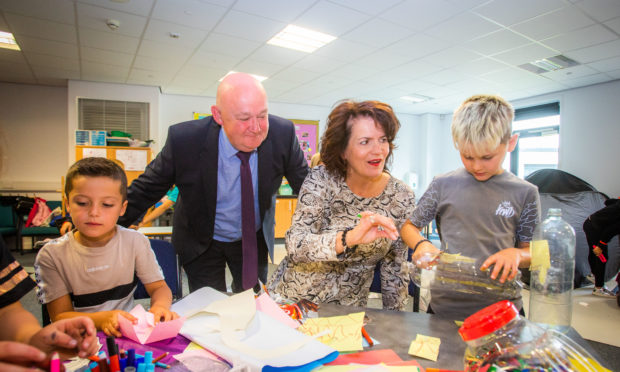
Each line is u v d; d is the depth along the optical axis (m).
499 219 0.97
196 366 0.60
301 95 6.30
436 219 1.15
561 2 2.99
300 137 7.00
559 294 0.78
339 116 0.95
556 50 4.07
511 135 0.91
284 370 0.55
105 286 0.93
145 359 0.57
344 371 0.58
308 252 0.90
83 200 0.81
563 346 0.53
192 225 1.29
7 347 0.44
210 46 3.99
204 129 1.22
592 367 0.53
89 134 4.82
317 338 0.71
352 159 0.95
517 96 6.19
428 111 7.79
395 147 1.07
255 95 1.00
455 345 0.71
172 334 0.70
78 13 3.23
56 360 0.45
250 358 0.57
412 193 1.12
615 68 4.64
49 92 5.62
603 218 3.08
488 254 0.97
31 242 5.23
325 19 3.31
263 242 1.39
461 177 1.07
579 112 5.56
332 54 4.24
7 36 3.86
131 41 3.85
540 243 0.77
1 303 0.62
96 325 0.75
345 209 1.09
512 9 3.11
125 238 0.97
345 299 1.13
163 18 3.31
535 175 4.80
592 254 3.19
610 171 5.20
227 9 3.13
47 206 5.08
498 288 0.86
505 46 3.96
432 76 5.11
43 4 3.07
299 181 1.43
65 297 0.89
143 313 0.80
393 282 1.15
